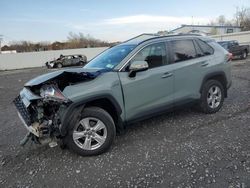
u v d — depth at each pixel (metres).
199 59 5.68
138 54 4.86
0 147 5.04
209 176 3.45
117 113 4.54
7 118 7.25
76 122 4.16
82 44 67.69
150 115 4.98
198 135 4.86
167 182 3.40
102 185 3.47
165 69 5.11
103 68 4.79
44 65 44.06
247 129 4.99
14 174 3.96
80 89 4.18
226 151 4.12
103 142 4.35
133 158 4.14
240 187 3.17
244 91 8.32
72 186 3.51
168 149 4.35
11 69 41.16
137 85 4.72
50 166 4.12
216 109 6.09
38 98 4.07
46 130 4.09
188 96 5.50
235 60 21.70
